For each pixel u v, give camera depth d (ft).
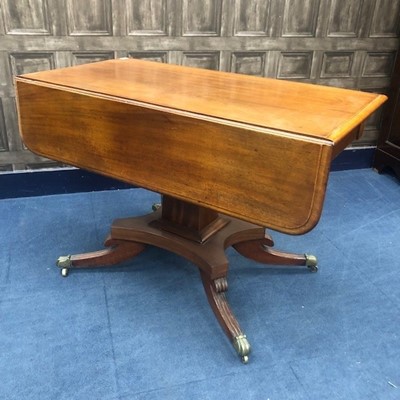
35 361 4.13
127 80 4.40
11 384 3.90
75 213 6.72
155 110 3.59
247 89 4.26
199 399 3.83
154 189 3.90
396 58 7.81
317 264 5.69
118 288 5.15
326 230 6.53
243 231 5.11
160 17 6.67
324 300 5.08
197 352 4.31
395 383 4.06
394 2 7.65
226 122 3.33
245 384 3.99
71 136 4.14
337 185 8.05
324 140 3.01
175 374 4.07
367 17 7.64
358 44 7.80
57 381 3.94
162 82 4.39
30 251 5.74
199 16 6.81
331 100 3.99
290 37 7.38
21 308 4.76
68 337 4.41
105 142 3.96
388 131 8.22
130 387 3.92
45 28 6.30
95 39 6.55
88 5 6.34
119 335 4.47
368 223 6.76
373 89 8.30
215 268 4.50
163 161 3.74
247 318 4.77
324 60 7.77
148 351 4.30
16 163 6.99
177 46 6.91
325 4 7.31
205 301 5.01
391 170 8.62
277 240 6.25
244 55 7.29
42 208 6.82
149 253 5.84
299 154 3.10
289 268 5.63
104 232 6.25
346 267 5.69
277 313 4.86
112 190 7.50
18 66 6.41
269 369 4.16
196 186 3.66
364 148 8.69
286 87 4.40
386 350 4.41
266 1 6.98
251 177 3.37
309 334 4.58
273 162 3.23
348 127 3.32
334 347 4.43
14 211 6.69
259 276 5.47
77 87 4.01
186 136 3.53
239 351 4.18
